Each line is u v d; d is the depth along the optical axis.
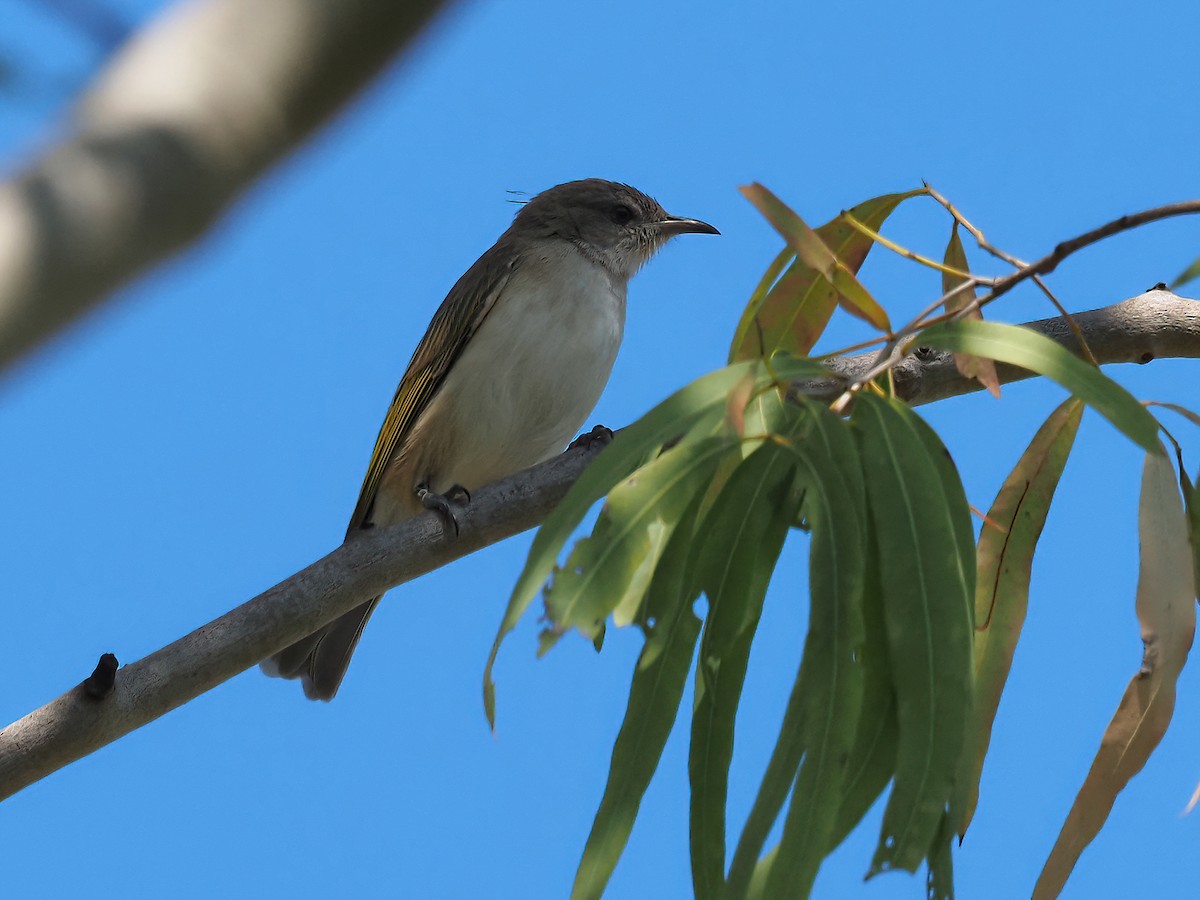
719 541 6.60
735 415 5.98
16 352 2.98
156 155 3.04
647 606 6.67
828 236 8.49
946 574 6.16
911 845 5.92
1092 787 7.42
